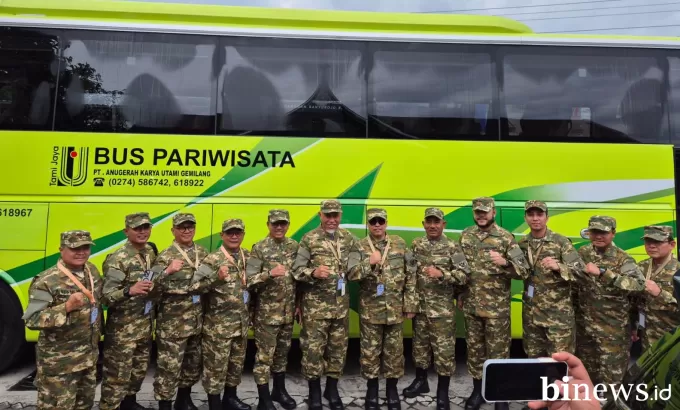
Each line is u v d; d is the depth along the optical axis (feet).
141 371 12.72
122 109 15.84
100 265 15.35
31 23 15.89
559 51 17.03
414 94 16.62
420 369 14.73
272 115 16.25
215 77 16.24
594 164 16.58
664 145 16.75
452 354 13.48
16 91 15.69
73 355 10.48
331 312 13.20
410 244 16.07
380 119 16.46
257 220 15.87
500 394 5.11
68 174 15.48
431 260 13.52
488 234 13.67
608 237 12.97
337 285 13.34
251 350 19.17
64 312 10.00
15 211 15.30
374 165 16.29
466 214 16.21
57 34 15.99
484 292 13.39
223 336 12.58
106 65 15.98
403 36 16.75
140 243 12.30
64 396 10.35
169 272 11.81
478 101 16.67
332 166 16.21
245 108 16.21
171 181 15.75
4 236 15.24
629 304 13.09
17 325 15.46
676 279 4.79
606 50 17.11
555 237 13.26
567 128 16.70
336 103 16.46
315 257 13.33
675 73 17.13
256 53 16.48
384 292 13.19
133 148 15.70
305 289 13.50
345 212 16.07
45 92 15.71
